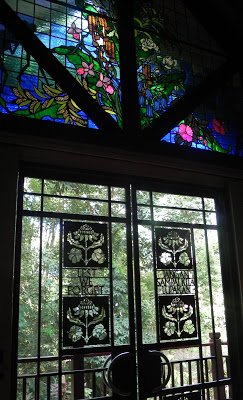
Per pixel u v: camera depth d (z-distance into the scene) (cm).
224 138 342
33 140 253
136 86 310
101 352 253
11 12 273
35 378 234
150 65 328
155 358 270
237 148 344
